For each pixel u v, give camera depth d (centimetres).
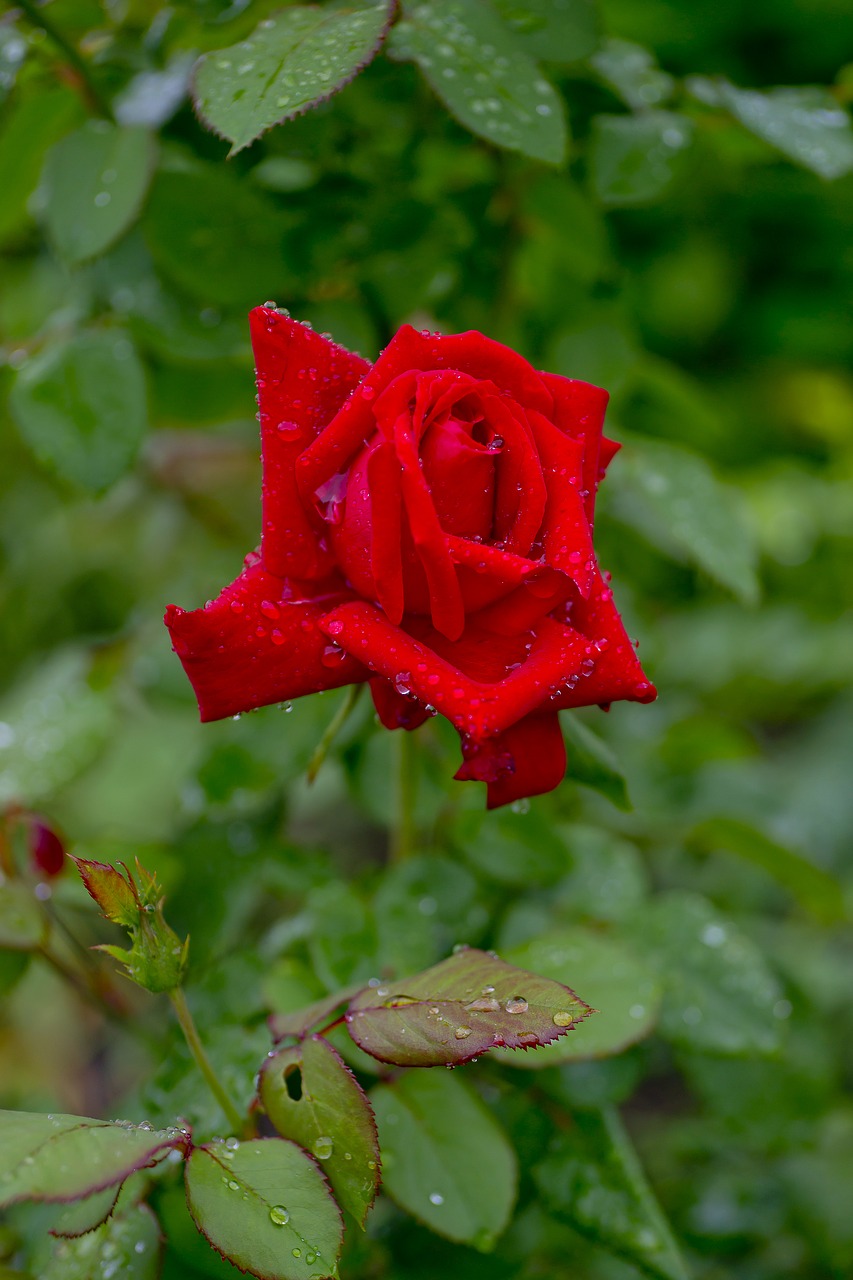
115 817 143
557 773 80
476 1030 78
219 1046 86
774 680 150
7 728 94
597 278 95
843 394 179
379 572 78
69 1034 146
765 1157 109
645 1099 144
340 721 84
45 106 90
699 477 93
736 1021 90
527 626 79
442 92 83
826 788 163
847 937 147
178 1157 83
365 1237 88
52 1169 76
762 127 88
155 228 89
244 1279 84
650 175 90
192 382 94
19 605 138
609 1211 86
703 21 175
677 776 114
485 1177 83
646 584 140
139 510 137
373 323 92
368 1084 85
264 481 79
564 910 93
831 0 173
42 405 89
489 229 93
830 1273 104
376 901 89
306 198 90
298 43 81
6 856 89
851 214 178
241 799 91
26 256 109
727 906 130
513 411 79
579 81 90
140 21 91
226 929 91
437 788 92
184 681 96
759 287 193
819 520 157
